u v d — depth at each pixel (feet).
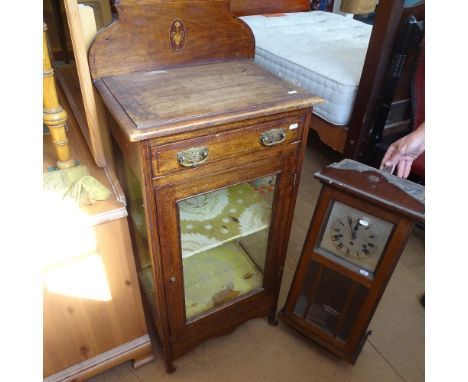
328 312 3.72
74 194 2.66
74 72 3.34
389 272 3.02
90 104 2.81
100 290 3.02
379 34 4.65
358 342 3.56
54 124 2.69
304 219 5.88
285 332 4.22
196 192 2.66
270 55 6.72
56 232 2.49
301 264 3.54
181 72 3.04
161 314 3.20
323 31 8.04
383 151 5.52
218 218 3.35
